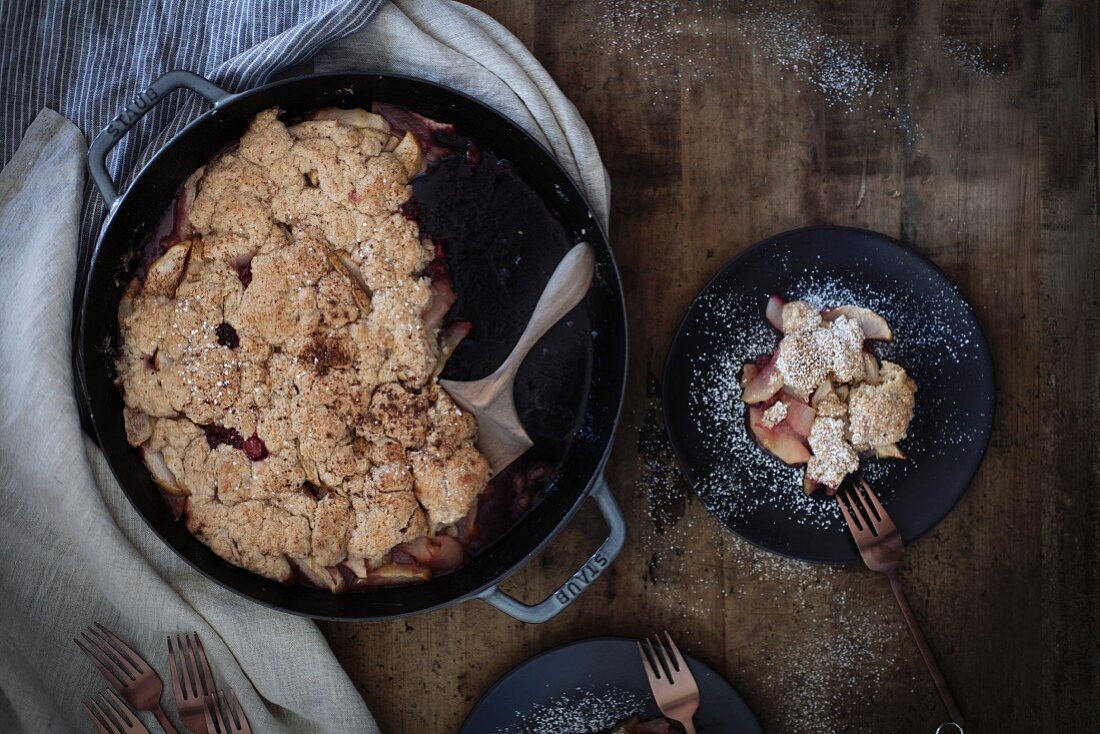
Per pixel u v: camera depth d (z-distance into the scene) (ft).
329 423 3.06
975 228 3.42
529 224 3.24
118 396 3.12
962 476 3.31
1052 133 3.42
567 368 3.28
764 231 3.41
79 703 3.31
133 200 3.10
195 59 3.33
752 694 3.40
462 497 3.11
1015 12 3.41
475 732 3.32
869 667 3.40
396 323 3.09
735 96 3.41
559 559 3.40
